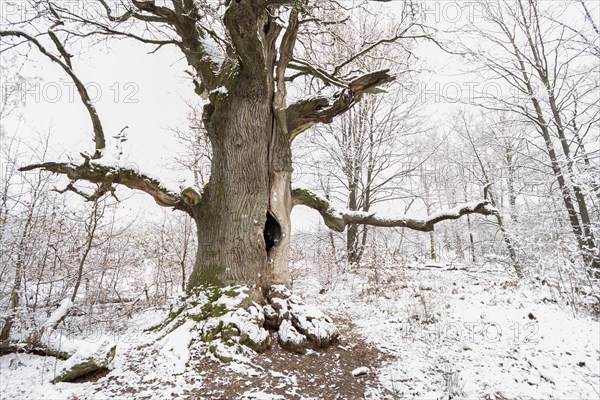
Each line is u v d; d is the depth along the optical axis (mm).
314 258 11070
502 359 4395
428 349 4734
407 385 3781
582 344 4645
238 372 3695
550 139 10742
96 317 6309
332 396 3467
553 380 3861
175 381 3523
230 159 5531
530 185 11484
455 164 18156
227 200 5395
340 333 5414
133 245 9188
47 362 4281
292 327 4613
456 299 6820
